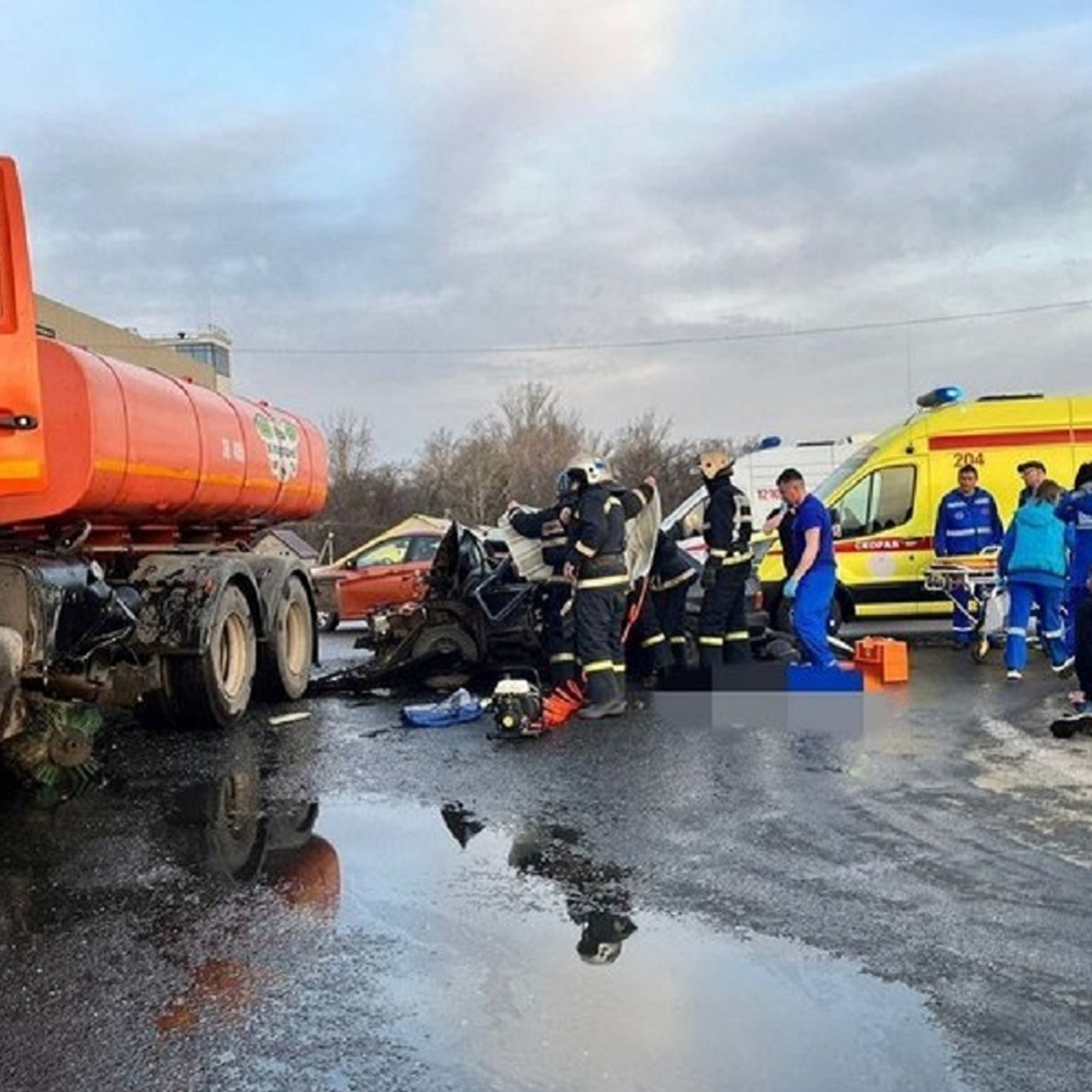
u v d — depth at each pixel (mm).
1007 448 13797
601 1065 3422
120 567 9062
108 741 8586
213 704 8844
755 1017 3721
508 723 8320
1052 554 10672
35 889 5117
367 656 15156
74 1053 3555
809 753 7629
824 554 9875
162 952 4352
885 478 13930
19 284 6508
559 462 62719
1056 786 6625
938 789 6582
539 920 4629
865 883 4977
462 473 62250
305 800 6645
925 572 13203
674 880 5066
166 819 6273
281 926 4605
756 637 11977
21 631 6953
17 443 6551
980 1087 3270
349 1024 3715
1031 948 4238
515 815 6211
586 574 8977
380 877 5191
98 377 7656
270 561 10438
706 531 10508
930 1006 3781
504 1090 3283
